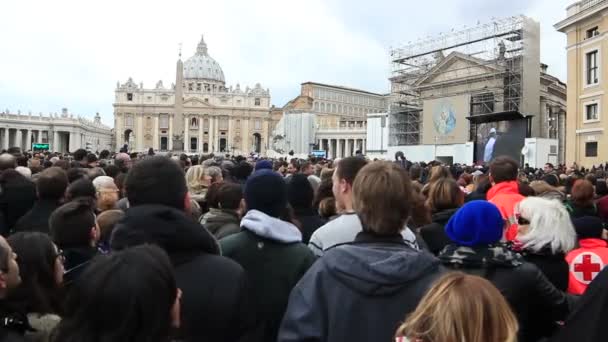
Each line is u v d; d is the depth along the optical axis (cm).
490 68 5122
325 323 343
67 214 536
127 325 247
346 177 539
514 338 250
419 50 5853
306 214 705
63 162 1332
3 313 350
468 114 5097
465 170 2067
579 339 320
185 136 15338
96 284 252
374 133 7188
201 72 18400
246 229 489
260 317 461
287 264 473
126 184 418
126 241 377
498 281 402
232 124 15550
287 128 11306
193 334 370
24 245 402
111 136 17125
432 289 270
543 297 412
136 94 15112
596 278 329
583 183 766
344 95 15938
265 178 500
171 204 416
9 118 11612
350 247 359
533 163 3412
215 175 1005
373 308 331
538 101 4784
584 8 3984
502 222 422
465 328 246
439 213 676
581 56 4116
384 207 366
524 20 4703
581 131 4072
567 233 509
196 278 380
